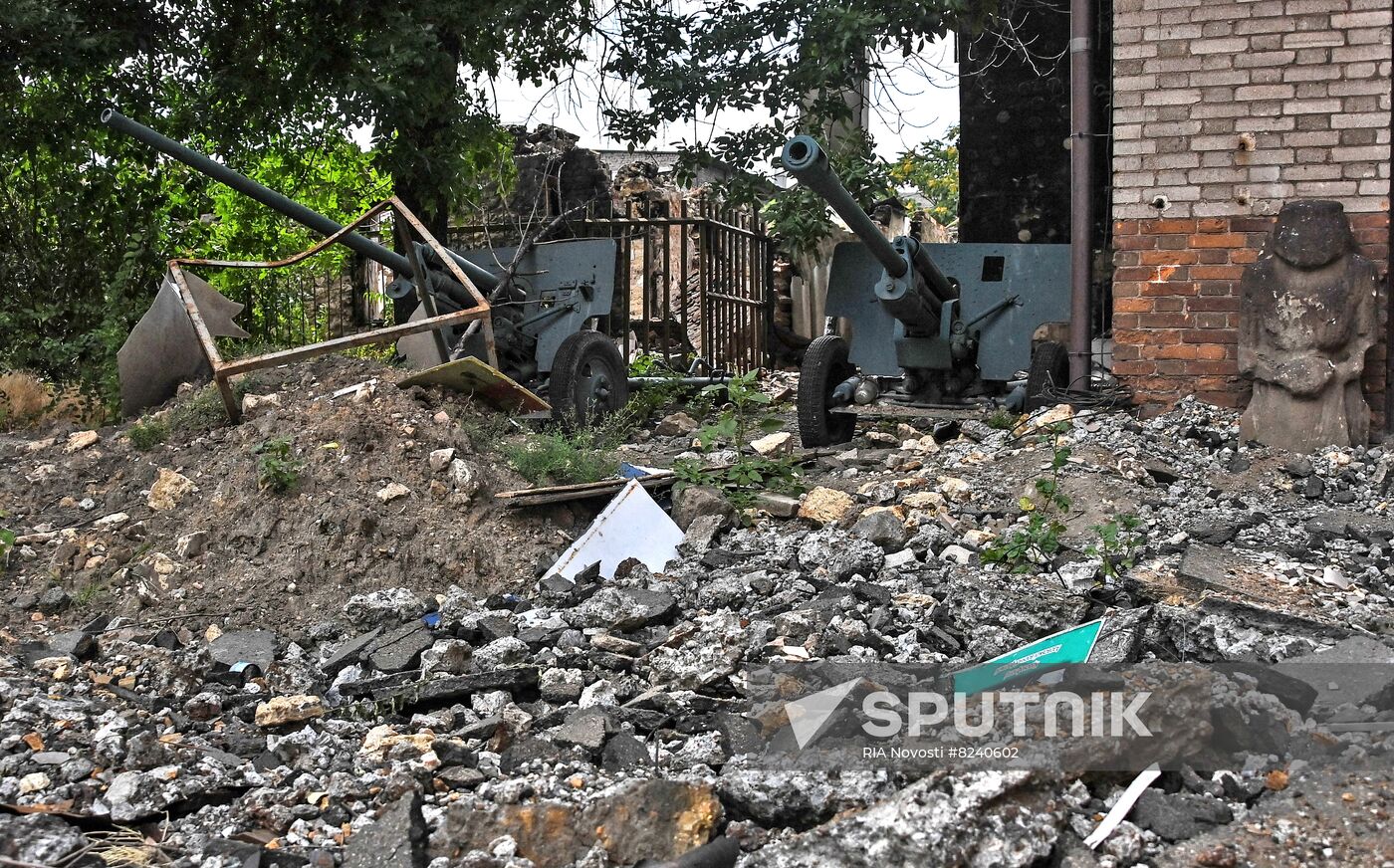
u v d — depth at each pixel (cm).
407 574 495
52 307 1042
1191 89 717
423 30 948
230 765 319
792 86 1081
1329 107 695
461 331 830
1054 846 255
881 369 895
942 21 1023
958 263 884
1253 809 266
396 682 385
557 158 1350
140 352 749
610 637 412
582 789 296
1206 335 721
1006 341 866
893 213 1502
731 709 353
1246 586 438
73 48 905
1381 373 683
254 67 992
